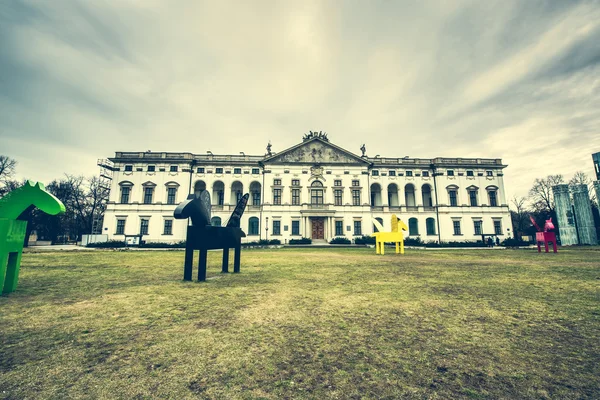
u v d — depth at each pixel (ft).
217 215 140.87
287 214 139.54
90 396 8.21
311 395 8.39
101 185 178.29
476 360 10.64
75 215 184.96
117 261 49.57
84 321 15.02
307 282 27.22
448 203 147.02
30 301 19.27
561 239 136.05
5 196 21.63
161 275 32.09
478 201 148.36
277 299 20.07
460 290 23.16
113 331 13.56
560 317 15.79
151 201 138.41
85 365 10.11
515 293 21.97
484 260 51.08
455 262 47.32
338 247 116.67
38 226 166.61
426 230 147.33
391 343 12.23
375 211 146.72
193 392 8.49
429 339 12.67
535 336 13.00
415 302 19.19
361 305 18.42
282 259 54.90
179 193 139.13
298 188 141.59
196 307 17.92
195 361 10.53
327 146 146.51
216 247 30.76
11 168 144.36
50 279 28.91
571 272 34.01
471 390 8.63
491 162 151.84
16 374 9.36
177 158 141.08
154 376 9.41
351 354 11.16
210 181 144.56
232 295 21.38
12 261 22.59
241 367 10.11
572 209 135.44
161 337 12.82
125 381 9.06
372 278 29.73
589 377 9.36
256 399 8.16
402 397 8.28
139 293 21.99
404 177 151.64
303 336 13.04
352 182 144.46
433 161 154.20
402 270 36.58
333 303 18.94
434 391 8.59
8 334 13.05
